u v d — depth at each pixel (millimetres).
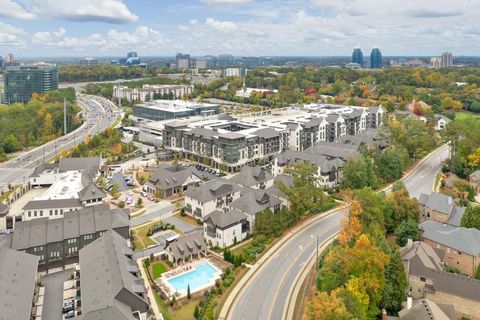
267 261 106812
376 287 80562
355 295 77500
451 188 153125
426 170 177125
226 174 182500
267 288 94750
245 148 190250
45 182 167875
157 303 88625
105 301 76250
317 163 158875
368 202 109500
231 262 106125
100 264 88250
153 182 157375
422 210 124062
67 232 107125
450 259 98750
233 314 85375
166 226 127250
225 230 114062
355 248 85250
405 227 108062
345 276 83750
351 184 150875
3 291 78875
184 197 147750
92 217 112625
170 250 106250
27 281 85750
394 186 134500
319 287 87000
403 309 80062
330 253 91125
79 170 175125
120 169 192000
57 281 99125
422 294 87750
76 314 82625
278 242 117125
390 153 166375
